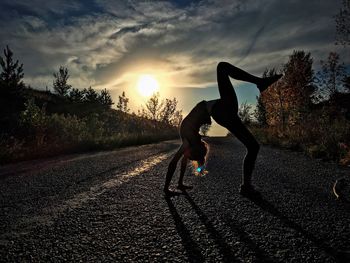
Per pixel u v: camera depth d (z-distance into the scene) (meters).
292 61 14.52
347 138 8.32
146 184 4.55
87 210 3.22
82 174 5.53
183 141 3.84
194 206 3.29
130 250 2.18
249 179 3.71
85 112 27.78
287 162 6.62
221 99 3.73
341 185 3.91
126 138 15.72
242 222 2.73
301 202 3.36
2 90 21.66
